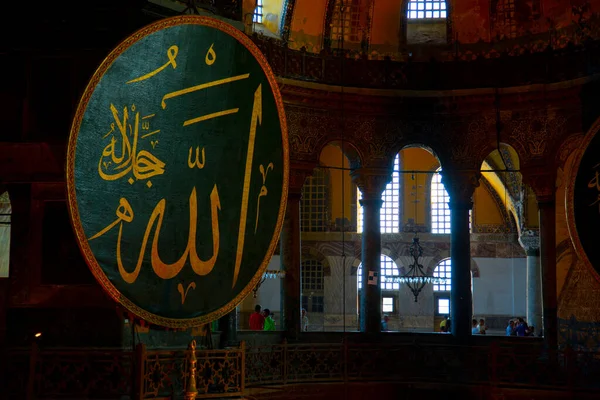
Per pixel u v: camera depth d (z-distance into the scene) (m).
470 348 16.44
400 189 27.80
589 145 14.88
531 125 17.11
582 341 17.06
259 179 13.15
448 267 27.52
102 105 11.48
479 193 27.55
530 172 17.02
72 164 11.16
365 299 17.39
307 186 27.58
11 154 12.52
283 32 17.27
